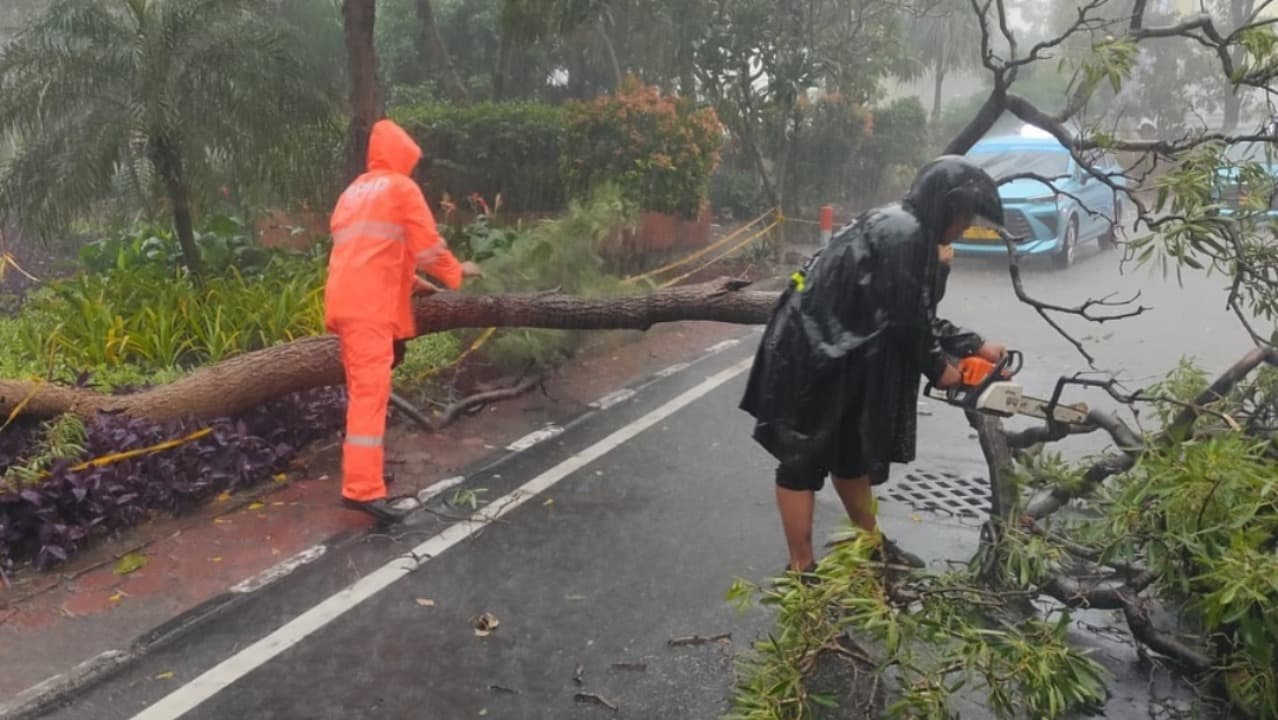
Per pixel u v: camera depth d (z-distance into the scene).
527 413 7.35
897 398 4.04
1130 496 3.78
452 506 5.63
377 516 5.33
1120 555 3.72
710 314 6.53
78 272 8.91
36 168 7.63
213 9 7.91
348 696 3.81
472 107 13.22
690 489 5.89
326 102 8.50
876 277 3.91
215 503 5.58
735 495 5.80
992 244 13.34
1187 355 8.91
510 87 18.02
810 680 3.81
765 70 14.28
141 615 4.40
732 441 6.76
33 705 3.72
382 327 5.27
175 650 4.13
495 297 6.66
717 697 3.81
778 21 14.00
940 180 3.94
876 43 16.05
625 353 9.25
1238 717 3.59
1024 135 14.60
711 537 5.22
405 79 16.98
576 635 4.25
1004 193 13.42
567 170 12.89
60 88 7.62
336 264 5.30
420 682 3.91
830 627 3.39
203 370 6.05
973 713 3.69
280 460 6.04
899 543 5.10
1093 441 6.60
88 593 4.59
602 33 16.09
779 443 4.19
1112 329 10.09
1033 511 4.73
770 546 5.11
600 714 3.71
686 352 9.41
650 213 12.68
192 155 7.91
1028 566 3.98
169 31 7.69
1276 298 4.87
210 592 4.62
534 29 13.48
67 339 7.42
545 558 4.99
